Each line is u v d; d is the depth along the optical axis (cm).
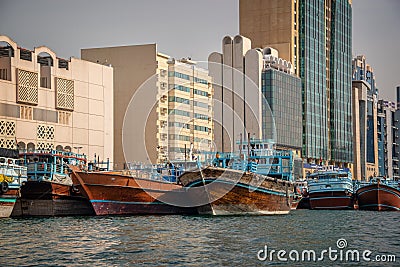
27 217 7606
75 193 8012
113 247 5016
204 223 6856
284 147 17575
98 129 12312
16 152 7806
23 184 7612
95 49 14512
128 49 14350
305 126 19162
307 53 19375
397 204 10875
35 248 4928
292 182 9131
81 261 4450
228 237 5650
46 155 8150
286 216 8488
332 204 11125
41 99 10988
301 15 19300
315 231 6362
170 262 4450
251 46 18938
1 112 10256
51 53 11262
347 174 11381
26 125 10675
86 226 6462
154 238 5531
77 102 11800
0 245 5053
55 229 6141
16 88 10506
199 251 4872
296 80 18375
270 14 18812
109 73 12681
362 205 11031
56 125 11275
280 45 18675
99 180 7788
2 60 10469
